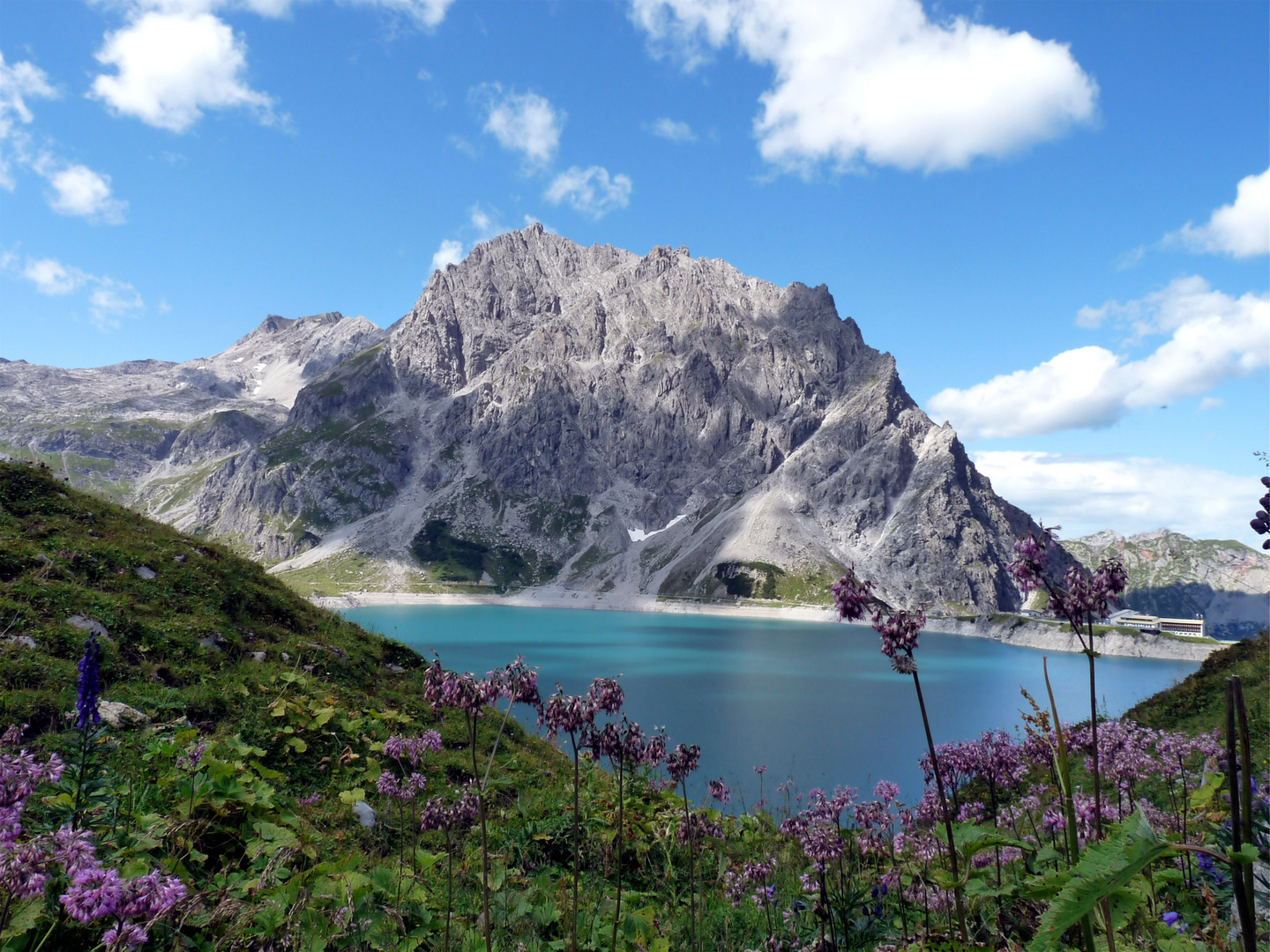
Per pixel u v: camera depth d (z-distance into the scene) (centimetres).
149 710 1499
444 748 1916
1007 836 467
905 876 785
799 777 5750
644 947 860
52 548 2028
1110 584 432
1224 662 2811
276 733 1634
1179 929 432
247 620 2225
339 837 1271
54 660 1512
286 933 803
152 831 909
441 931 880
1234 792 222
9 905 536
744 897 1004
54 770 576
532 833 1398
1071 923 221
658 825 1388
